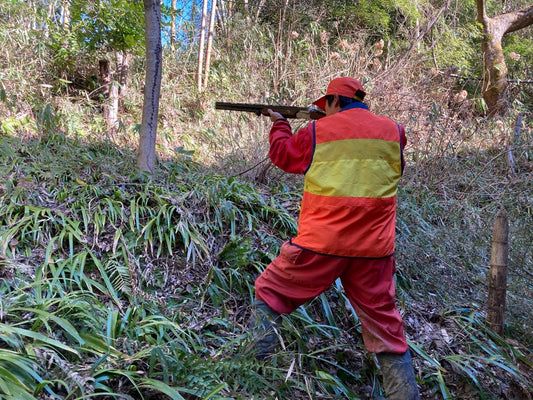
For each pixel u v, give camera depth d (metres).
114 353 2.26
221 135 5.42
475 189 5.25
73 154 3.97
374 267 2.33
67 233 3.04
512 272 3.66
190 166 4.56
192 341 2.47
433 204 4.80
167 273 3.06
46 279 2.64
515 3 12.27
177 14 5.89
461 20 10.92
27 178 3.33
